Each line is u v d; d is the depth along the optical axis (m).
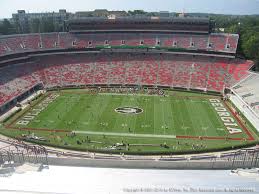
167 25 114.94
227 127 68.69
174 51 110.69
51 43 111.88
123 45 113.56
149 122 71.00
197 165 42.44
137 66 107.31
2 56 96.25
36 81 98.00
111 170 36.75
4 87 87.19
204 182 32.97
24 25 184.25
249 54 107.88
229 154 53.66
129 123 70.25
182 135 64.25
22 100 87.00
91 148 57.00
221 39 109.25
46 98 88.94
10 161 42.03
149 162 42.81
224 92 93.94
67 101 86.19
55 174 35.00
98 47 113.81
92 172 35.88
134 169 37.66
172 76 102.12
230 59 106.50
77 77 103.25
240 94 87.50
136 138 62.38
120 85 101.06
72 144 59.28
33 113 76.75
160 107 81.62
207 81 98.38
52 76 102.31
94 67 107.44
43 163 41.31
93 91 95.44
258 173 36.69
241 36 116.06
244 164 42.25
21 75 97.12
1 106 78.50
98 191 30.72
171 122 71.19
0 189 31.08
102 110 78.75
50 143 59.19
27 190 30.83
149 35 116.25
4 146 54.47
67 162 42.91
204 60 107.44
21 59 103.75
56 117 73.94
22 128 67.50
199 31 112.62
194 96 92.00
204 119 73.31
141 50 113.25
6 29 166.38
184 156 54.41
